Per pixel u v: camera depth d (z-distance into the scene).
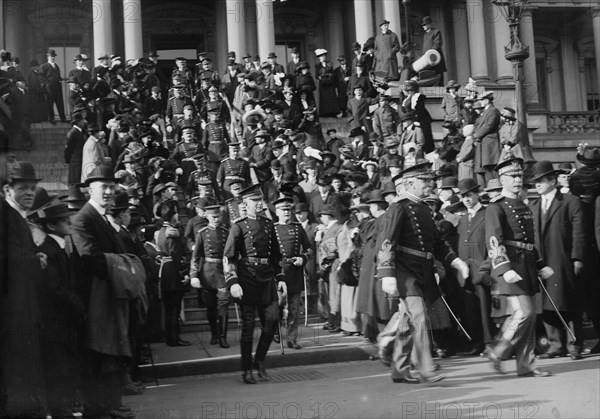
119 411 5.74
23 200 4.80
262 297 7.50
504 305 6.98
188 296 12.09
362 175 12.94
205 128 15.49
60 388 5.10
